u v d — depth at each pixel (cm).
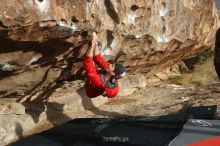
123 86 913
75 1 530
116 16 632
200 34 964
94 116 784
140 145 551
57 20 511
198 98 885
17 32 487
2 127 648
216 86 1023
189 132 577
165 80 1084
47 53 572
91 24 564
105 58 684
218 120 624
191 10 869
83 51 612
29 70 601
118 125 623
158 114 791
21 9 465
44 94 722
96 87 596
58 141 577
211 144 542
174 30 825
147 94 941
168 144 544
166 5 757
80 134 597
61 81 696
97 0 579
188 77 1112
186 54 1045
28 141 578
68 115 762
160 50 830
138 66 877
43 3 489
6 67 551
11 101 682
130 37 694
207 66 1198
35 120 703
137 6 664
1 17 451
